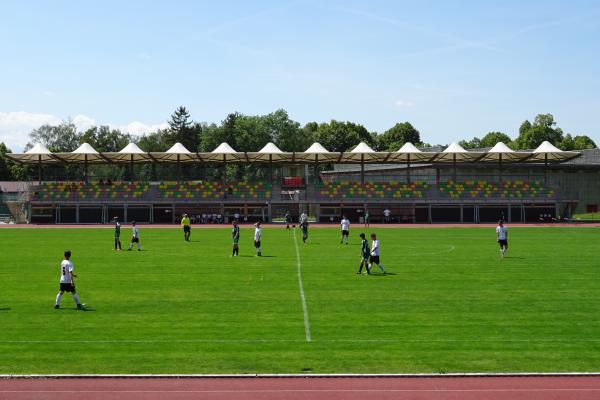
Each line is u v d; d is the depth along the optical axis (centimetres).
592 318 2117
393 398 1358
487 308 2280
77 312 2205
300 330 1942
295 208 9175
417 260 3778
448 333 1908
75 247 4678
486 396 1370
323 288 2714
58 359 1630
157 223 8744
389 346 1758
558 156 9288
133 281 2911
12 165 14200
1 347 1741
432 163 10269
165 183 9162
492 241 5275
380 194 9062
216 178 13662
